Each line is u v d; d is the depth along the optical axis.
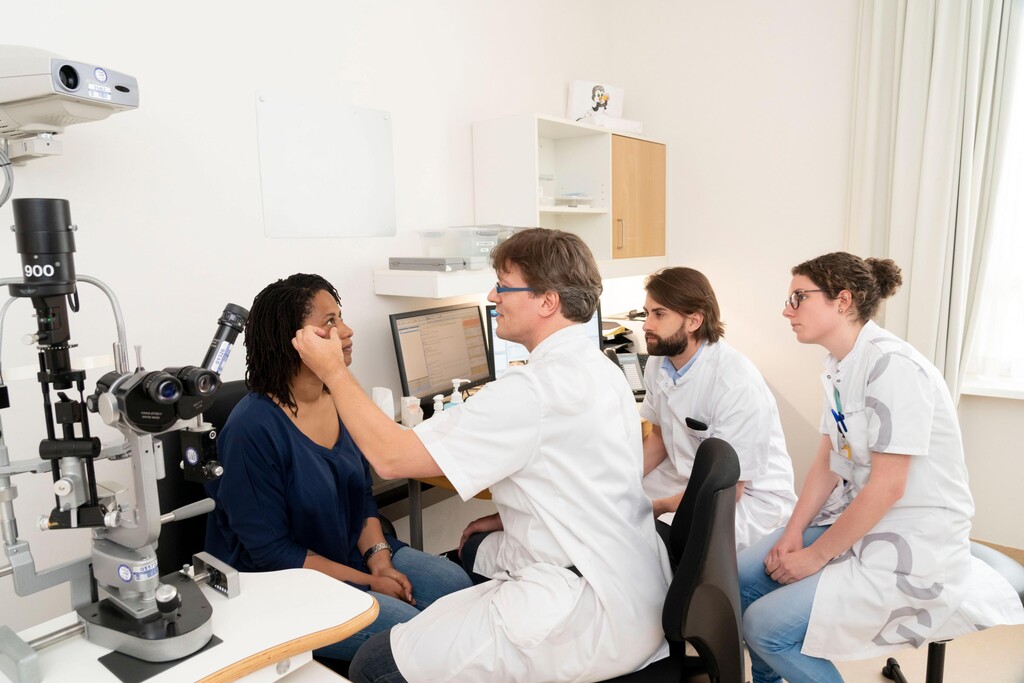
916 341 2.77
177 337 1.89
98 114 1.40
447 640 1.18
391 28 2.39
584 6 3.33
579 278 1.27
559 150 3.14
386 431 1.19
